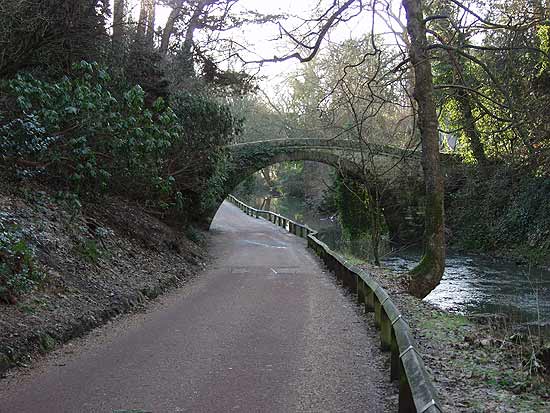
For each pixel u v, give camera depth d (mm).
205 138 17797
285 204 64625
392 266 23625
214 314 9938
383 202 29828
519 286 19188
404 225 30703
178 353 7199
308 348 7676
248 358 7070
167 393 5645
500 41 15336
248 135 50719
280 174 68500
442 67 21281
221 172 22484
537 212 24281
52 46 11016
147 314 9688
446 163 27750
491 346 7816
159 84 16859
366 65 23391
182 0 21312
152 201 16656
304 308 10797
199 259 18156
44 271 8469
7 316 6859
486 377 6121
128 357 6922
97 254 10977
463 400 5242
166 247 15875
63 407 5145
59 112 8758
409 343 5148
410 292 13477
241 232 31781
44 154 8977
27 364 6262
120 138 9594
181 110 17469
